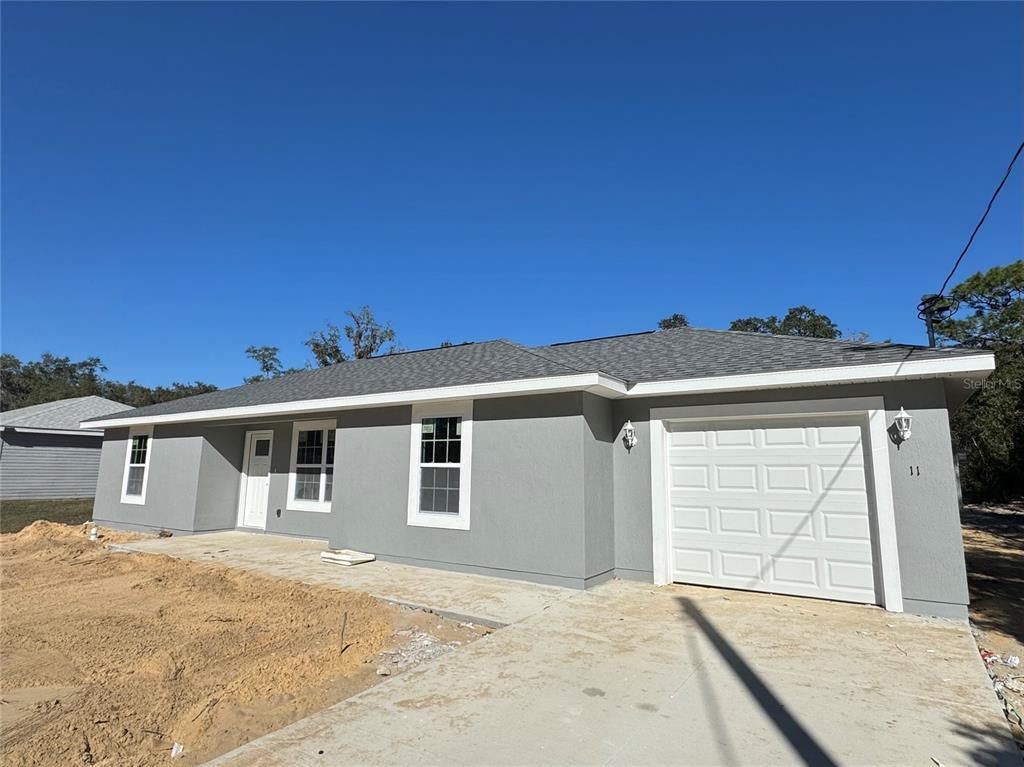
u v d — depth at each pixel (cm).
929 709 374
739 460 773
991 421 1966
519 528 816
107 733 359
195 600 733
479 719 356
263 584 802
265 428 1416
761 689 410
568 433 788
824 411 710
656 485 812
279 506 1330
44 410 2464
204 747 341
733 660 475
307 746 317
